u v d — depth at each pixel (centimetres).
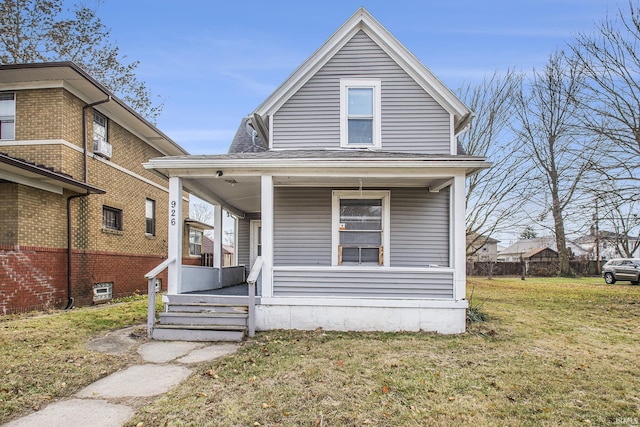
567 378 466
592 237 1488
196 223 1850
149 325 630
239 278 1203
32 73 955
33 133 989
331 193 882
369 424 343
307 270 716
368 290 712
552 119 1623
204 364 501
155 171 741
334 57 916
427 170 718
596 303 1187
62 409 365
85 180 1066
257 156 745
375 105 901
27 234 888
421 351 570
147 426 334
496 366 506
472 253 1944
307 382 436
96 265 1134
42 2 1670
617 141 1224
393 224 880
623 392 426
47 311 902
